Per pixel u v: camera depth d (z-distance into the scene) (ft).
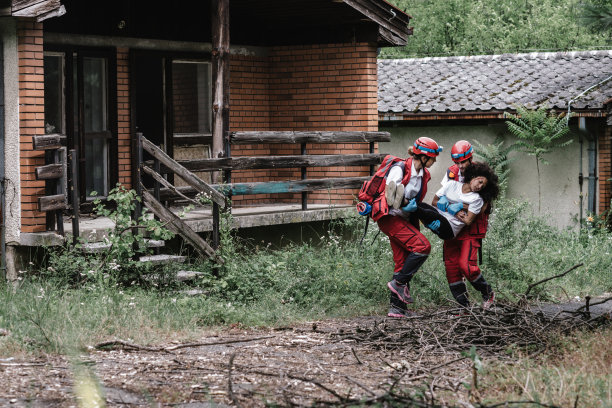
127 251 32.17
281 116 49.65
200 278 34.50
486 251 40.14
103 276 31.37
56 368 22.36
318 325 30.55
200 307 30.89
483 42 128.16
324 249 42.42
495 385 21.13
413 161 31.17
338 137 43.16
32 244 33.17
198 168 36.58
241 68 48.34
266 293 33.76
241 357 24.64
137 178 33.60
